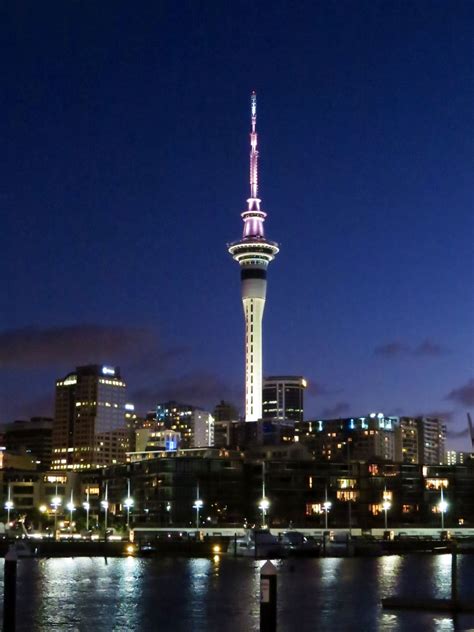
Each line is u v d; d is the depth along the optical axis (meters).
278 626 76.12
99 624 80.31
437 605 84.94
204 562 194.12
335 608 92.25
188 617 86.25
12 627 51.78
